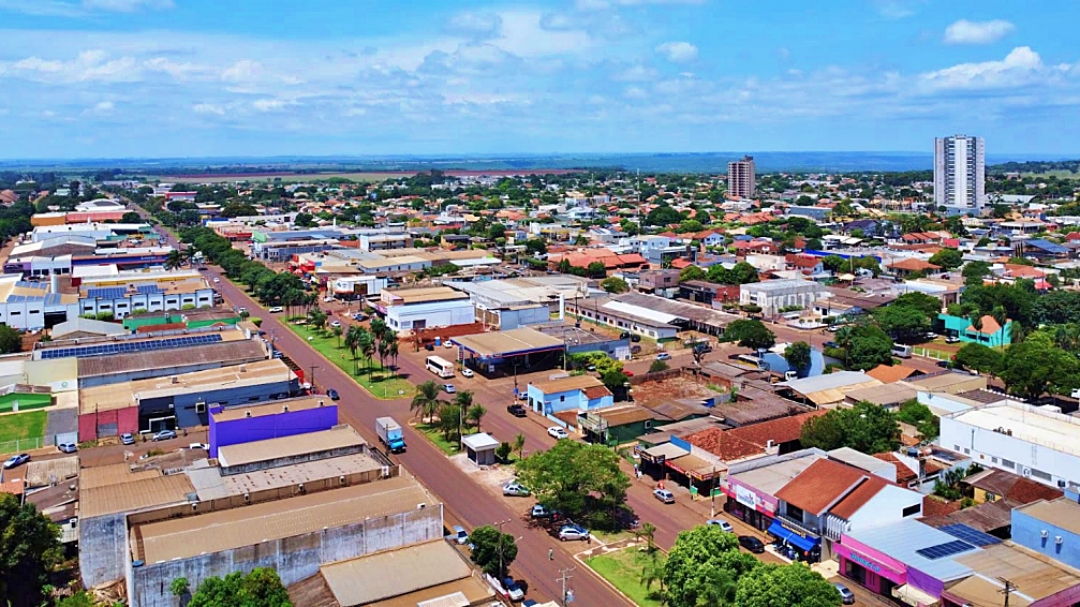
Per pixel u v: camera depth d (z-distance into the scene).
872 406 114.00
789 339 181.62
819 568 84.31
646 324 187.38
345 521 80.62
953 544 80.12
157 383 132.12
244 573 74.19
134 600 70.44
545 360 159.00
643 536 91.69
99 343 155.62
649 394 139.75
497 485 105.81
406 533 81.75
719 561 74.06
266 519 80.88
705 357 167.50
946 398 124.06
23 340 180.50
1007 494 94.56
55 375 141.12
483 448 111.75
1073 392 130.88
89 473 95.88
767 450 107.56
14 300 192.50
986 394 127.38
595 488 94.56
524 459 103.19
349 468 94.12
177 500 84.31
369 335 163.88
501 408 136.25
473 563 82.06
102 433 119.75
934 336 183.75
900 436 113.88
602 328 197.25
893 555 77.50
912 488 100.81
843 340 155.12
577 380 137.00
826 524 85.94
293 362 159.12
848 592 78.12
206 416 127.62
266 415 105.62
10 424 125.94
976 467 104.62
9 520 77.00
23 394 132.00
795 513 89.25
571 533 91.00
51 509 90.00
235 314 190.62
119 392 128.12
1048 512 81.94
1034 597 69.94
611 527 94.12
